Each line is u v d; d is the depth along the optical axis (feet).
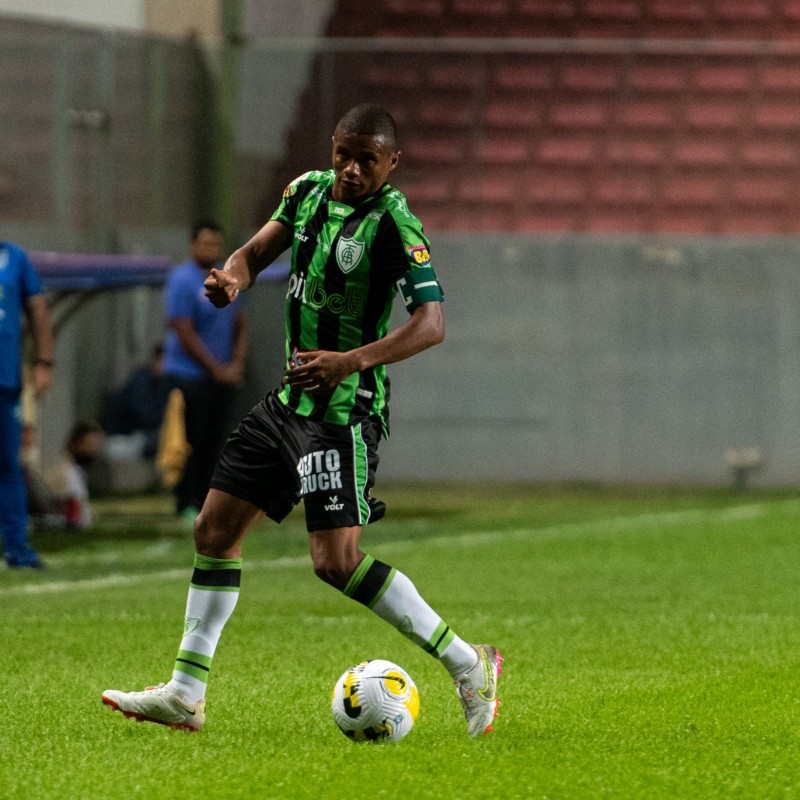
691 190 202.28
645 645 72.90
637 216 201.98
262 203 193.36
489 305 188.44
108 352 179.83
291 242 51.83
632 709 54.95
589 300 187.42
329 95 194.59
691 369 186.19
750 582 100.58
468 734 49.70
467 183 202.49
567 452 187.52
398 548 124.16
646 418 186.70
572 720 52.90
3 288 102.12
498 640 74.74
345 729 48.44
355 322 49.96
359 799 41.16
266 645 72.74
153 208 189.16
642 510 159.33
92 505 165.78
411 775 43.70
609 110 205.16
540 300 187.83
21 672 64.28
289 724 52.54
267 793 41.78
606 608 87.51
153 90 188.75
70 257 142.51
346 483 49.21
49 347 104.53
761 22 218.18
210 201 192.75
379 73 199.00
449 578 103.50
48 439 175.42
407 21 215.92
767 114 204.85
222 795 41.63
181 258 190.70
